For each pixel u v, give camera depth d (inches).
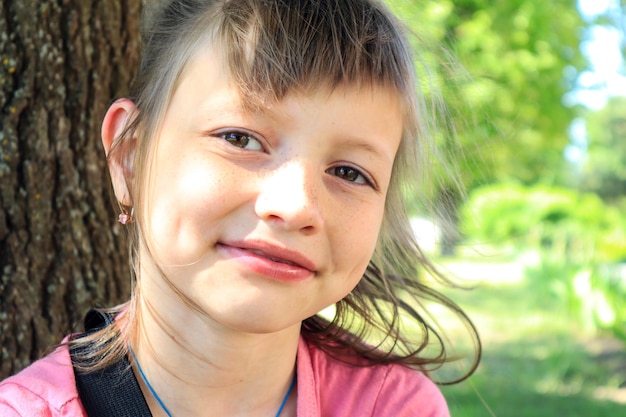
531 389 235.6
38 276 76.1
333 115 50.9
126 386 55.8
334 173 52.5
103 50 78.3
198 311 53.4
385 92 54.4
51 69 76.0
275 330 50.1
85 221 77.9
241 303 49.1
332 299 53.0
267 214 48.7
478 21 327.3
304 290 50.6
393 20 59.9
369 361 63.9
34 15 75.2
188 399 55.6
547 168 654.5
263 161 50.1
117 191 58.0
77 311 77.4
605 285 277.4
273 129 50.1
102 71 78.3
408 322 95.3
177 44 55.9
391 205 65.6
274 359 57.1
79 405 54.8
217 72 51.9
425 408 62.7
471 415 204.4
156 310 55.5
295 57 51.1
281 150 50.3
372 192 53.7
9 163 74.7
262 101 49.8
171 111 53.1
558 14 367.9
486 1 339.0
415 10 79.4
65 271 77.2
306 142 50.3
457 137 75.5
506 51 343.3
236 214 49.6
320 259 51.0
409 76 58.4
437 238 75.9
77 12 76.9
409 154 62.7
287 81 50.1
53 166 76.5
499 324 354.9
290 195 48.8
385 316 69.9
